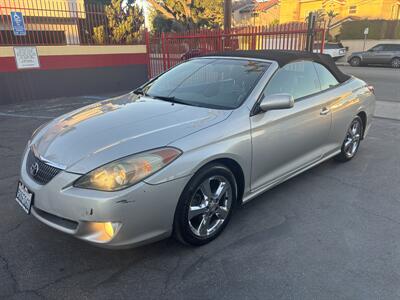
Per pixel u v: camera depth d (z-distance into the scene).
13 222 3.28
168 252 2.86
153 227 2.54
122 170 2.39
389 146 5.62
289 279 2.56
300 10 36.41
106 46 11.24
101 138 2.69
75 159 2.53
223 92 3.45
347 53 30.83
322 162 4.39
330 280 2.55
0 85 9.39
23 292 2.42
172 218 2.62
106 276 2.59
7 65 9.45
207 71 3.85
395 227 3.25
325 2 33.94
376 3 30.62
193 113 3.10
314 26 7.40
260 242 3.01
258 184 3.35
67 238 3.03
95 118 3.12
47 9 10.17
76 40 10.91
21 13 9.31
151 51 11.96
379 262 2.75
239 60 3.83
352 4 32.12
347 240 3.04
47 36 10.34
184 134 2.72
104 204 2.34
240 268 2.68
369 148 5.52
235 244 2.98
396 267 2.70
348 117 4.47
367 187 4.09
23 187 2.79
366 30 28.80
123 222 2.39
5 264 2.70
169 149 2.57
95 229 2.40
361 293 2.43
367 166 4.75
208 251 2.88
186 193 2.65
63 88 10.65
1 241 2.99
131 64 11.94
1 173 4.45
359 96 4.64
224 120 2.97
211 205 2.91
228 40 9.43
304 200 3.76
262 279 2.56
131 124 2.89
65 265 2.70
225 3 10.75
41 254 2.82
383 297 2.39
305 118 3.70
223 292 2.44
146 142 2.58
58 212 2.47
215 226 3.02
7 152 5.27
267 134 3.25
